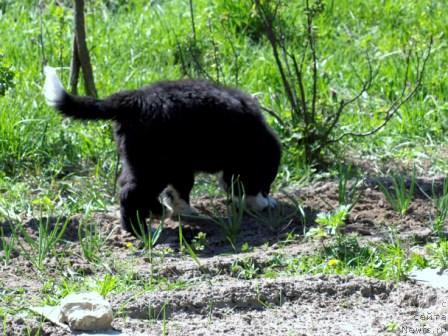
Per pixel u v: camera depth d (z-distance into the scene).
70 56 16.62
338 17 18.78
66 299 8.74
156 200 11.19
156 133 10.88
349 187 12.73
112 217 11.80
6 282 9.77
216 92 11.39
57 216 11.75
